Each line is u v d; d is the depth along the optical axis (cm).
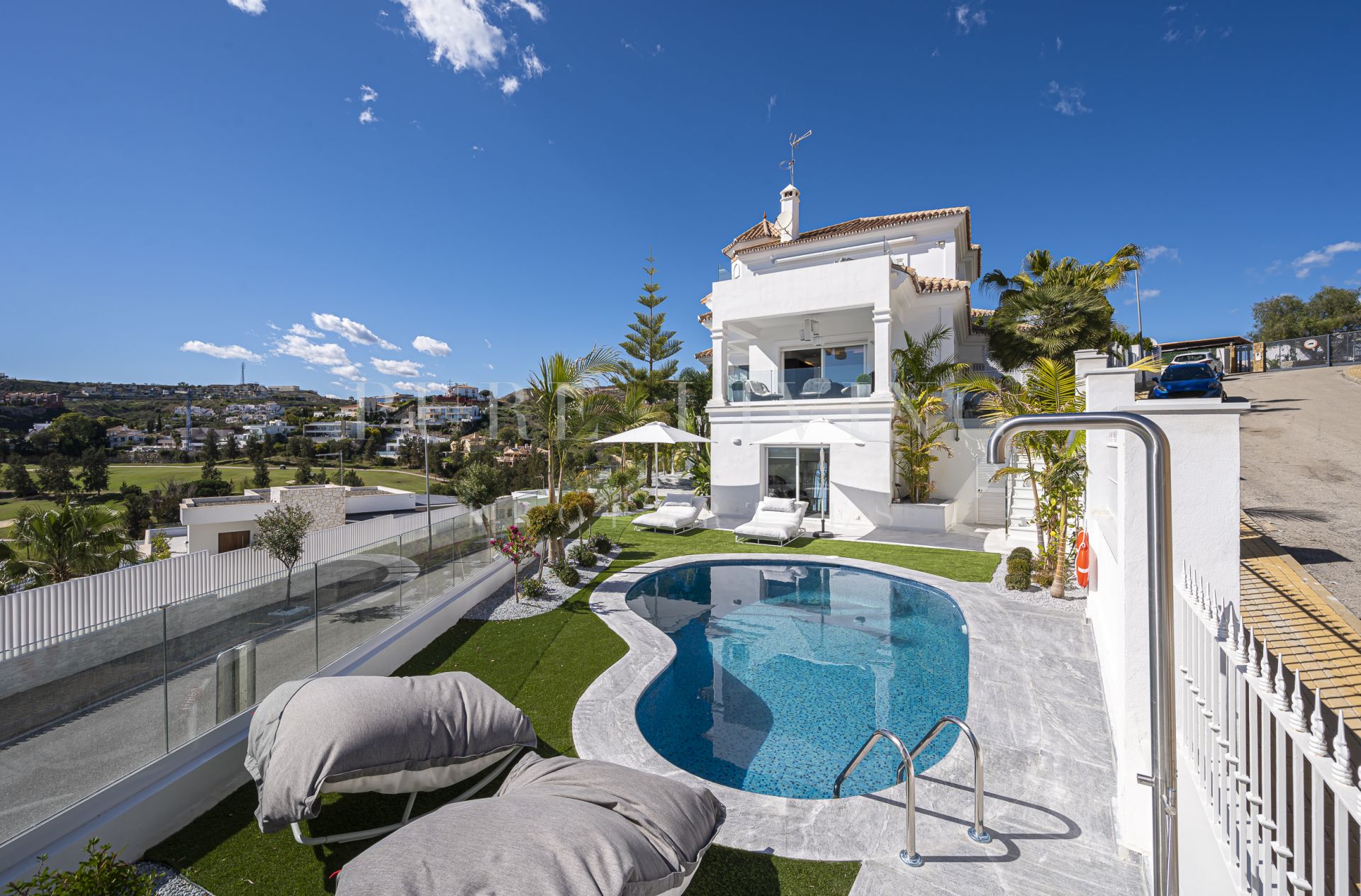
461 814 272
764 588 1075
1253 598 493
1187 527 341
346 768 345
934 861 351
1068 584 945
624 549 1348
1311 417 1691
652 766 466
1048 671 643
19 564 877
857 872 344
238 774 443
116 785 360
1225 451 334
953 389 1678
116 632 367
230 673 452
